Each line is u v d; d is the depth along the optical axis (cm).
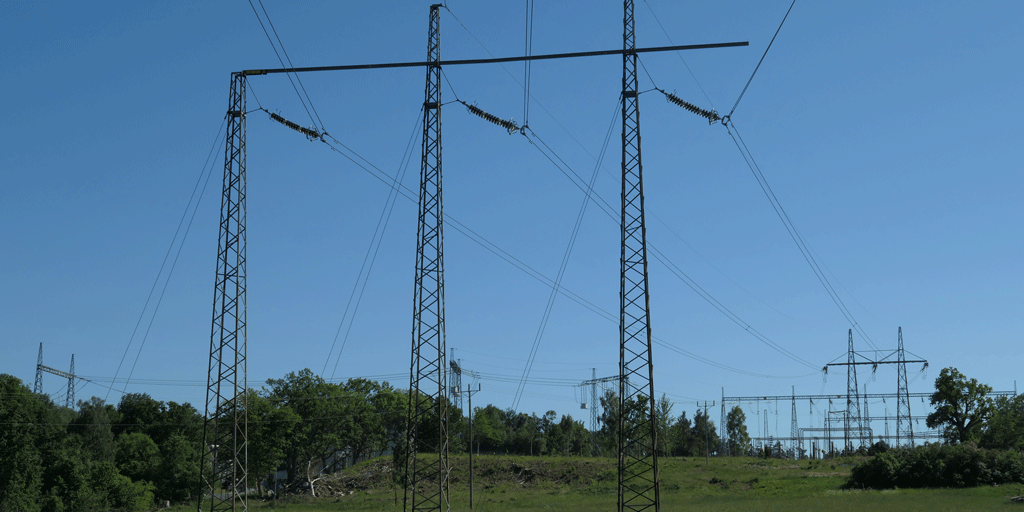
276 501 11831
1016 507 6844
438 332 5653
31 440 10275
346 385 17038
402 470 13325
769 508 7506
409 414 5662
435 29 6094
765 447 16838
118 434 16012
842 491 9688
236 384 5988
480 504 9894
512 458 14350
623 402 5159
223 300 6038
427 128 5894
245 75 6400
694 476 12419
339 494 13200
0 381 10625
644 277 5234
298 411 14788
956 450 9800
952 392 13025
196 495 13925
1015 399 13075
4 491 9738
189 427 16600
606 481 12406
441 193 5772
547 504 9662
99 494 11300
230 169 6222
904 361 13212
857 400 14238
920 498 8106
